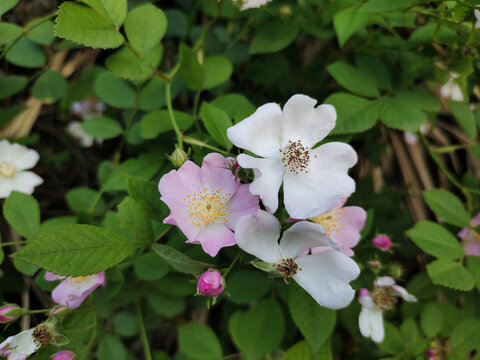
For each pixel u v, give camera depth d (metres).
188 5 0.30
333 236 0.21
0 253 0.21
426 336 0.26
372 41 0.26
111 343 0.24
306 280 0.18
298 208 0.17
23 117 0.31
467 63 0.24
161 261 0.23
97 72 0.30
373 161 0.33
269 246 0.18
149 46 0.22
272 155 0.18
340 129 0.22
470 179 0.31
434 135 0.37
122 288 0.24
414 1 0.23
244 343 0.22
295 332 0.26
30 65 0.26
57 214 0.33
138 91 0.26
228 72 0.25
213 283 0.16
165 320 0.31
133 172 0.24
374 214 0.31
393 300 0.23
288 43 0.26
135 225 0.18
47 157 0.33
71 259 0.17
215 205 0.18
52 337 0.20
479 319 0.25
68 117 0.33
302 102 0.18
